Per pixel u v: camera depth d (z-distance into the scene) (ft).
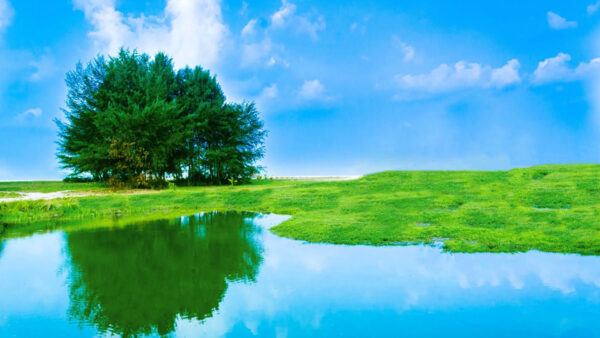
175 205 64.03
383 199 55.16
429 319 19.70
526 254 30.22
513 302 21.58
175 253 33.68
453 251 31.35
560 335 17.95
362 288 24.03
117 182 86.99
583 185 53.88
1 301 23.22
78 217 54.95
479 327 18.85
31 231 44.70
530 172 66.64
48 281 26.76
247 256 32.12
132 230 44.50
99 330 19.44
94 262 31.32
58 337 18.57
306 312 20.81
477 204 48.91
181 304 22.40
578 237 33.09
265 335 18.22
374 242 34.88
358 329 18.74
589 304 21.11
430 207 48.85
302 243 35.99
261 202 63.46
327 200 59.62
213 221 49.88
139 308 21.86
